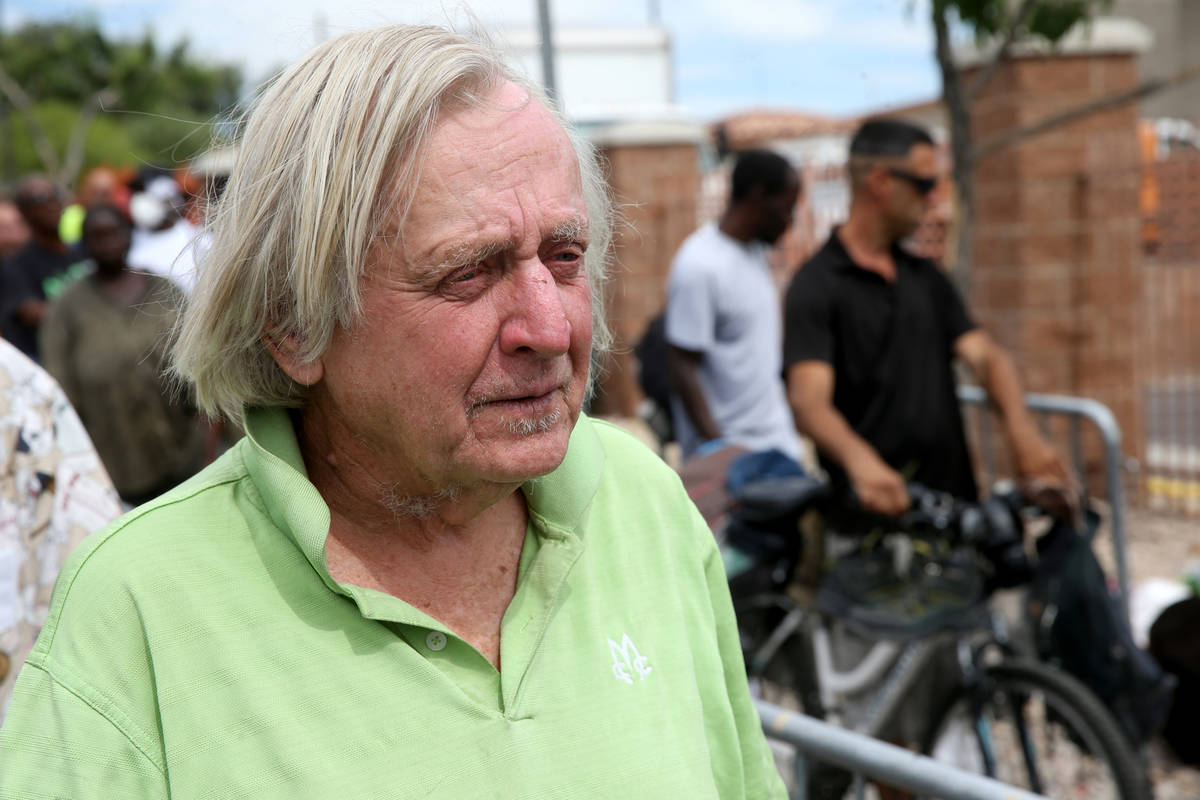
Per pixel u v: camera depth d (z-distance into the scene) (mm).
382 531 1104
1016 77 6340
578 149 1175
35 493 1660
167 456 4445
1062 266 6453
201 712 983
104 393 4379
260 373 1089
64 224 8039
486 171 982
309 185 971
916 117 16328
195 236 1136
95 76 36344
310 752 980
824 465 3023
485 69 1012
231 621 1014
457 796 1006
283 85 1021
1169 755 3701
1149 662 3064
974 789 1480
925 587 2885
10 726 997
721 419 4273
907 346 3039
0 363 1658
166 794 984
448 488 1062
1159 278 6512
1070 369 6520
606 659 1128
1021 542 3000
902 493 2824
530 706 1062
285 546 1050
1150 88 4789
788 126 18078
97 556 1045
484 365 1001
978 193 6641
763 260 4348
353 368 1019
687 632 1212
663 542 1237
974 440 6156
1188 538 5895
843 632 3000
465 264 975
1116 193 6418
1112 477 4031
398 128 956
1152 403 6652
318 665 1009
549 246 1032
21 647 1624
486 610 1123
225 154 1108
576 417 1086
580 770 1060
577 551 1148
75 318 4441
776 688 3270
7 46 36281
